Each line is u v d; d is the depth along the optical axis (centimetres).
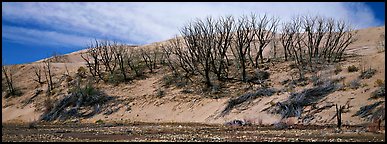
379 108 3497
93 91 6091
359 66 5009
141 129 3953
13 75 7875
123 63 7500
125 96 5953
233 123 4162
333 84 4394
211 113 4703
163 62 7306
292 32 6788
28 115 6012
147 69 7075
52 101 6172
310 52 6450
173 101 5419
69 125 4862
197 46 6212
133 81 6538
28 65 8381
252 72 5856
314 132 3181
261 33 6944
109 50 9138
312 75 5041
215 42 6178
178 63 6931
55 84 7012
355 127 3344
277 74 5578
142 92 6006
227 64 6372
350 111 3678
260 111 4247
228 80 5788
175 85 5988
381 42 7200
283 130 3428
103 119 5359
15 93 6962
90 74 7212
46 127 4575
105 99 5919
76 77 7094
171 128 3956
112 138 3156
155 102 5528
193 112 4966
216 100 5050
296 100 4144
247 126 3916
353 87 4181
